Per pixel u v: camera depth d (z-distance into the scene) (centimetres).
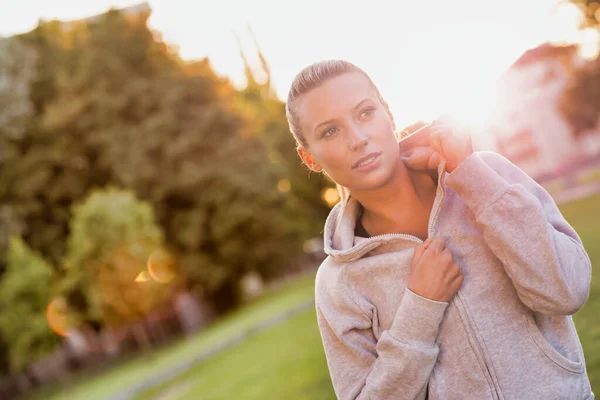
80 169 3297
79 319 2859
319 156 149
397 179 152
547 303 137
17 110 3206
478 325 144
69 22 3703
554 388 143
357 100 143
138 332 2967
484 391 145
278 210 3366
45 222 3334
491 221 137
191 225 3095
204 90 3212
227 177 3077
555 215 152
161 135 3072
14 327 2566
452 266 144
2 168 3234
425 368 144
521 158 3791
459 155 142
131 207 2586
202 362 1582
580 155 3700
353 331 161
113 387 1902
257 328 1764
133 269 2500
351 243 161
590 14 3234
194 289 3303
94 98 3162
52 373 2830
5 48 3200
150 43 3366
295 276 4491
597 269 736
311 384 731
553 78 3562
